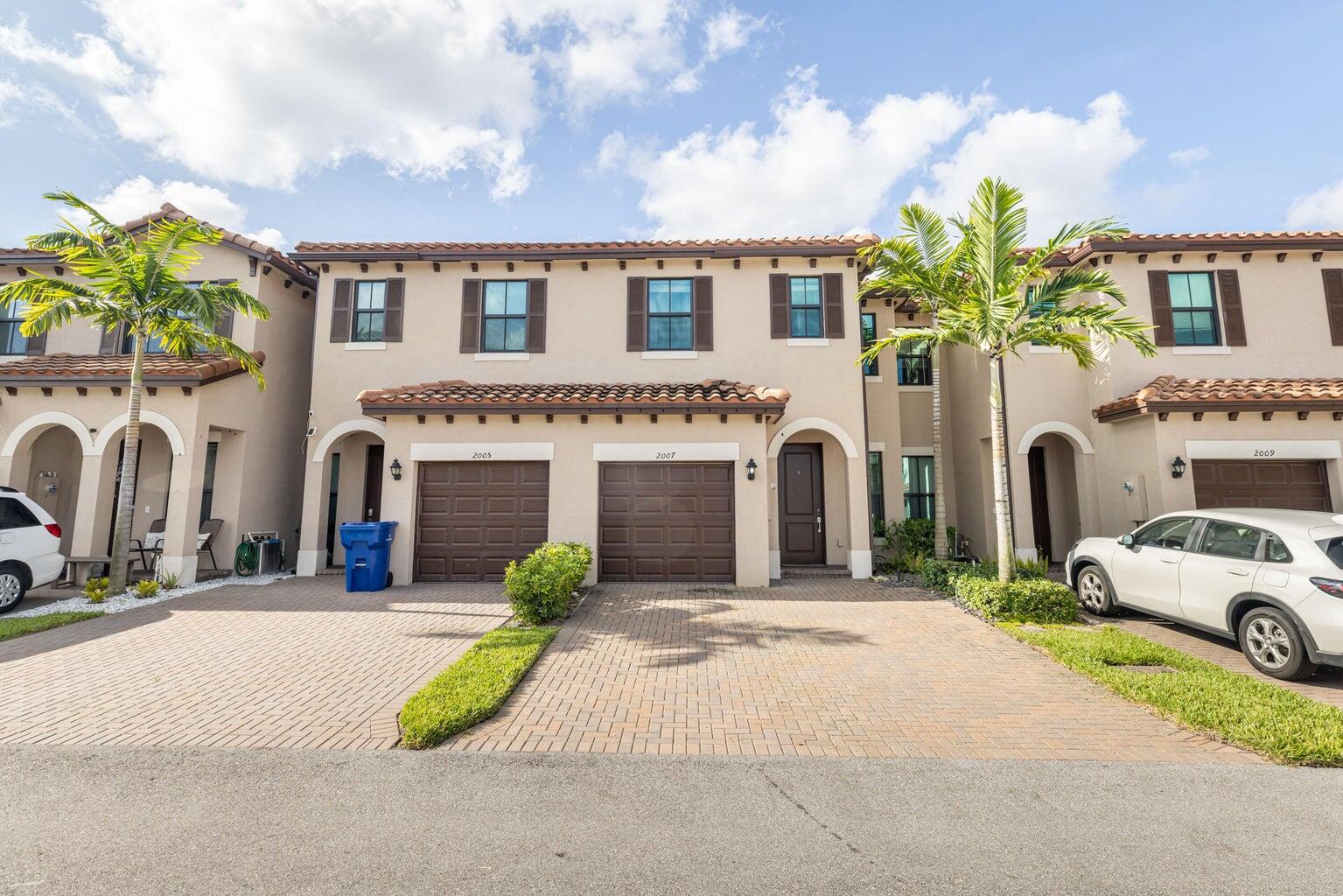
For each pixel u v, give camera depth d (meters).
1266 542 6.79
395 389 12.01
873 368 14.68
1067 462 14.38
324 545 12.89
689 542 11.62
